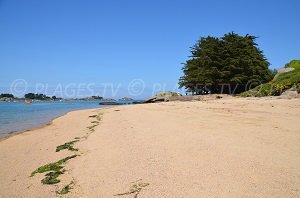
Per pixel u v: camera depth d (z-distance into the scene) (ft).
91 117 86.12
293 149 29.32
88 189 23.39
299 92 99.86
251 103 77.77
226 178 22.72
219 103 89.40
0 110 160.97
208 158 27.86
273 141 32.86
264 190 20.24
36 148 42.42
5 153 40.55
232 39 186.29
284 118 49.29
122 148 35.19
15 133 62.44
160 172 25.22
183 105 96.27
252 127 42.06
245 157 27.37
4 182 27.35
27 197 23.20
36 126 75.20
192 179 23.06
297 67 144.56
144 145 35.17
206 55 185.47
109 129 52.54
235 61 173.37
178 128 45.11
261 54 193.67
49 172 29.01
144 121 58.03
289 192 19.72
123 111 94.38
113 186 23.36
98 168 28.43
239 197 19.49
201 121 51.11
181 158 28.55
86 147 38.73
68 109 170.09
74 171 28.48
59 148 39.88
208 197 19.85
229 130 40.68
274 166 24.58
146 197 20.70
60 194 23.12
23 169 31.40
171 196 20.48
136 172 25.85
